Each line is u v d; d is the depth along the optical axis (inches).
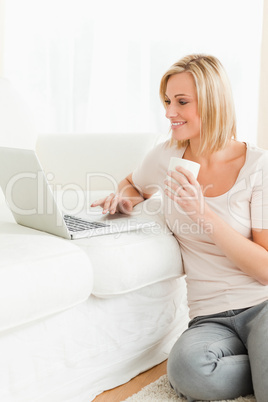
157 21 127.6
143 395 52.4
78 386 51.1
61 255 46.7
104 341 53.7
